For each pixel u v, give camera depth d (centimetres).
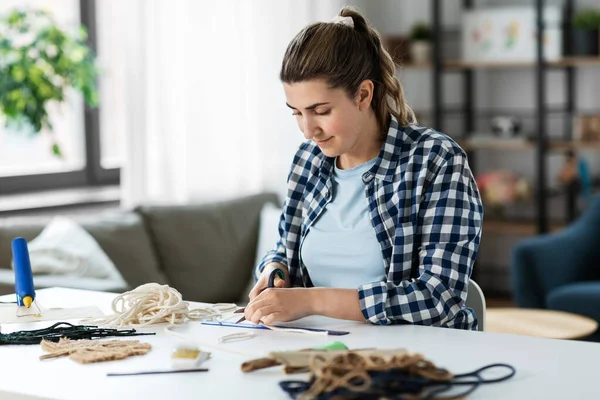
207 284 445
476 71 638
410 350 166
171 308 192
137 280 411
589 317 450
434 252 191
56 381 153
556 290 465
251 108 510
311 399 134
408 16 650
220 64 489
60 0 469
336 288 190
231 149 498
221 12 488
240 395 142
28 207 421
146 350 169
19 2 455
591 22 562
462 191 194
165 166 462
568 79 604
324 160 213
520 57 580
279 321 187
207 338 179
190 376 153
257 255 469
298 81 191
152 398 142
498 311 416
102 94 488
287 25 530
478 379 146
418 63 607
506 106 630
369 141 207
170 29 462
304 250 214
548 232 588
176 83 469
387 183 202
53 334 183
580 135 572
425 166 197
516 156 630
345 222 208
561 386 144
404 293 186
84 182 483
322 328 184
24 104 386
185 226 447
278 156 529
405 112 209
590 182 580
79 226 401
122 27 442
